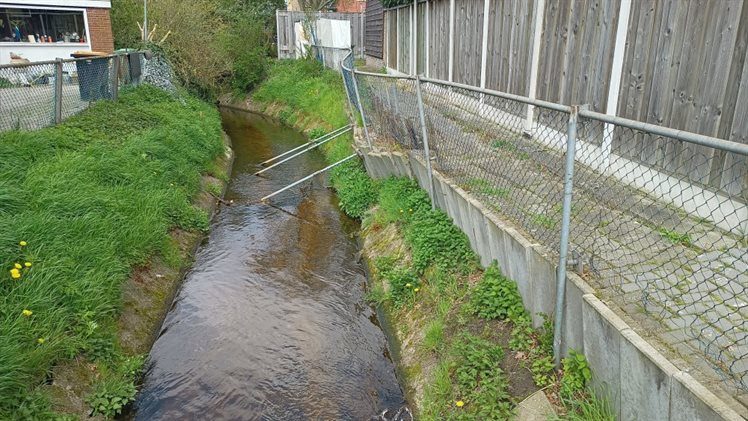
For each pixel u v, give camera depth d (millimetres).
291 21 24641
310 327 5480
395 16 14555
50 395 3809
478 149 5008
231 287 6273
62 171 6191
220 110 20359
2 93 7070
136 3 18312
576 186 4363
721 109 3674
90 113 9094
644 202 4250
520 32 6715
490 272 4406
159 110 11031
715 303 3025
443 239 5352
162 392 4520
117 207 6113
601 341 3010
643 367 2645
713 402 2246
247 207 9133
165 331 5379
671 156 4141
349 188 9016
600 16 5020
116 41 18109
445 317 4574
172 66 16625
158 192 7230
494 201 4723
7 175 5652
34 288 4250
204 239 7637
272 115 18766
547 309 3678
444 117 5652
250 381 4660
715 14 3693
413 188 6961
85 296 4555
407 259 5875
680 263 3438
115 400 4156
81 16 16203
